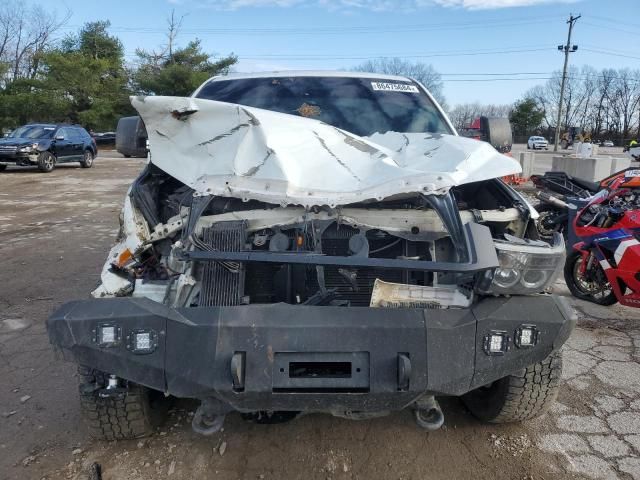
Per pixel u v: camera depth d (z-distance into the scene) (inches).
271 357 93.1
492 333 97.6
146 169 130.1
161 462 116.6
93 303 100.0
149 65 2009.1
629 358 169.0
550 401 118.3
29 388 148.9
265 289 110.3
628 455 119.7
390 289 103.1
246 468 115.3
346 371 95.5
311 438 125.9
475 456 119.3
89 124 1803.6
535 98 3174.2
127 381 110.0
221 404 101.0
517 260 98.6
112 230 367.6
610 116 3107.8
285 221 109.0
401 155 127.6
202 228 109.5
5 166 807.7
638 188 209.8
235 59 2043.6
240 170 110.9
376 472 114.2
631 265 194.1
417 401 102.4
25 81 1731.1
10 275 256.5
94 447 121.8
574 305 218.4
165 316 96.2
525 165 614.5
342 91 178.7
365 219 109.3
